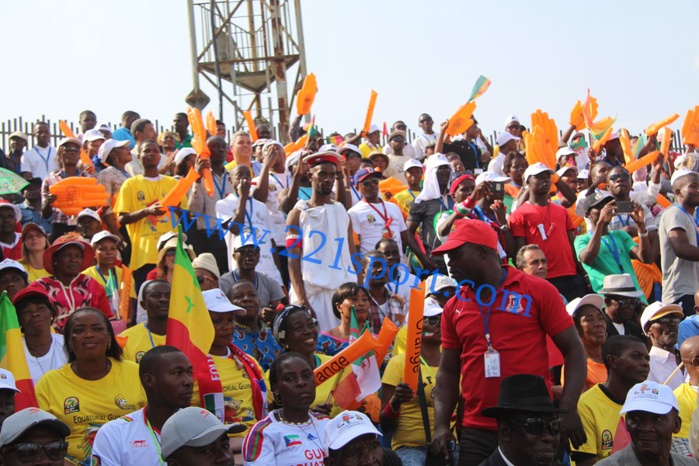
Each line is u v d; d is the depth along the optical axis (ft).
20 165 48.88
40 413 18.80
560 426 20.10
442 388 22.63
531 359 21.48
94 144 44.21
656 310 30.42
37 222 40.75
